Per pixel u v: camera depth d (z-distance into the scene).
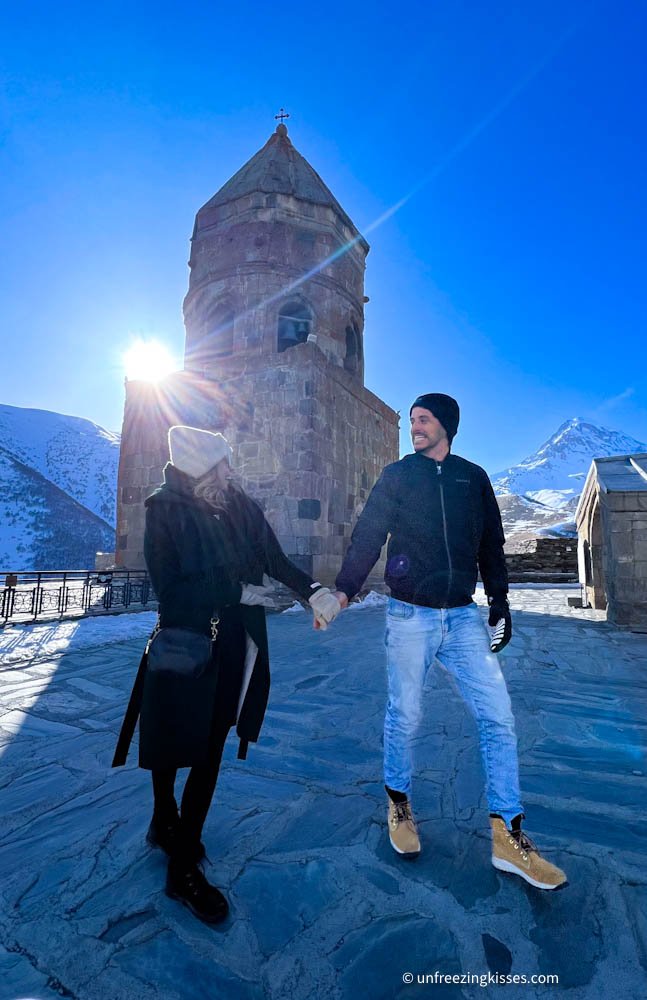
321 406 11.43
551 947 1.43
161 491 1.79
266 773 2.69
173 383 12.54
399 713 1.98
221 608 1.80
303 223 13.12
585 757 2.92
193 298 13.55
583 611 10.37
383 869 1.82
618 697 4.18
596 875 1.78
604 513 8.38
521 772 2.71
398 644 1.98
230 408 11.77
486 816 2.21
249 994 1.28
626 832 2.08
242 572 1.82
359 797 2.40
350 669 5.24
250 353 12.40
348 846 1.97
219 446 1.87
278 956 1.41
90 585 9.71
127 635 7.03
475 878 1.76
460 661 1.93
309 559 10.55
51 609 9.50
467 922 1.54
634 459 9.64
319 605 1.87
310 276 13.07
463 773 2.67
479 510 2.01
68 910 1.59
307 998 1.27
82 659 5.60
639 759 2.89
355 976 1.33
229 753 2.98
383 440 15.35
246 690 1.85
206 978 1.33
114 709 3.82
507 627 1.93
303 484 10.76
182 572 1.72
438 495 1.97
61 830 2.09
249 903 1.63
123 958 1.40
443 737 3.23
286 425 11.13
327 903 1.63
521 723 3.54
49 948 1.43
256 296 12.57
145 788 2.49
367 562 2.02
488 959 1.39
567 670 5.18
